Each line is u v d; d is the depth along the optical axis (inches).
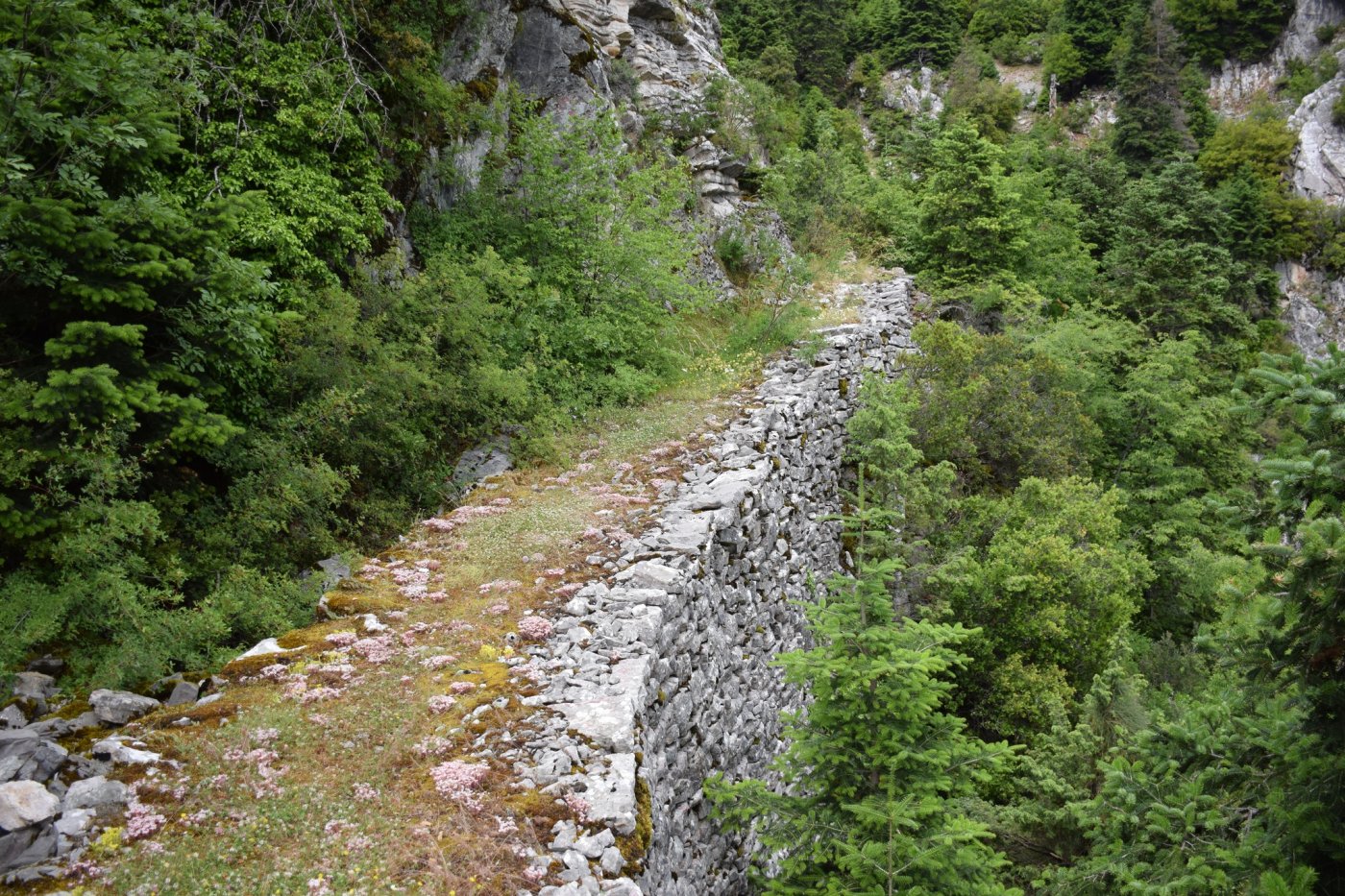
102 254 217.2
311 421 291.3
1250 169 1622.8
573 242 475.8
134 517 206.1
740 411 452.1
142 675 199.9
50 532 205.6
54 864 131.7
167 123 262.4
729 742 305.4
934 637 213.2
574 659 216.7
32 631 184.5
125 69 233.5
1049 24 2342.5
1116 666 314.2
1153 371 796.0
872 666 198.8
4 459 193.0
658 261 526.3
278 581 247.6
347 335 311.1
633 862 156.9
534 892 139.6
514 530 300.2
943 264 914.7
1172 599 686.5
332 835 147.5
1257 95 1972.2
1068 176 1364.4
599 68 628.1
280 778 162.2
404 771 168.4
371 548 302.0
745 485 346.0
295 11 363.6
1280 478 160.1
